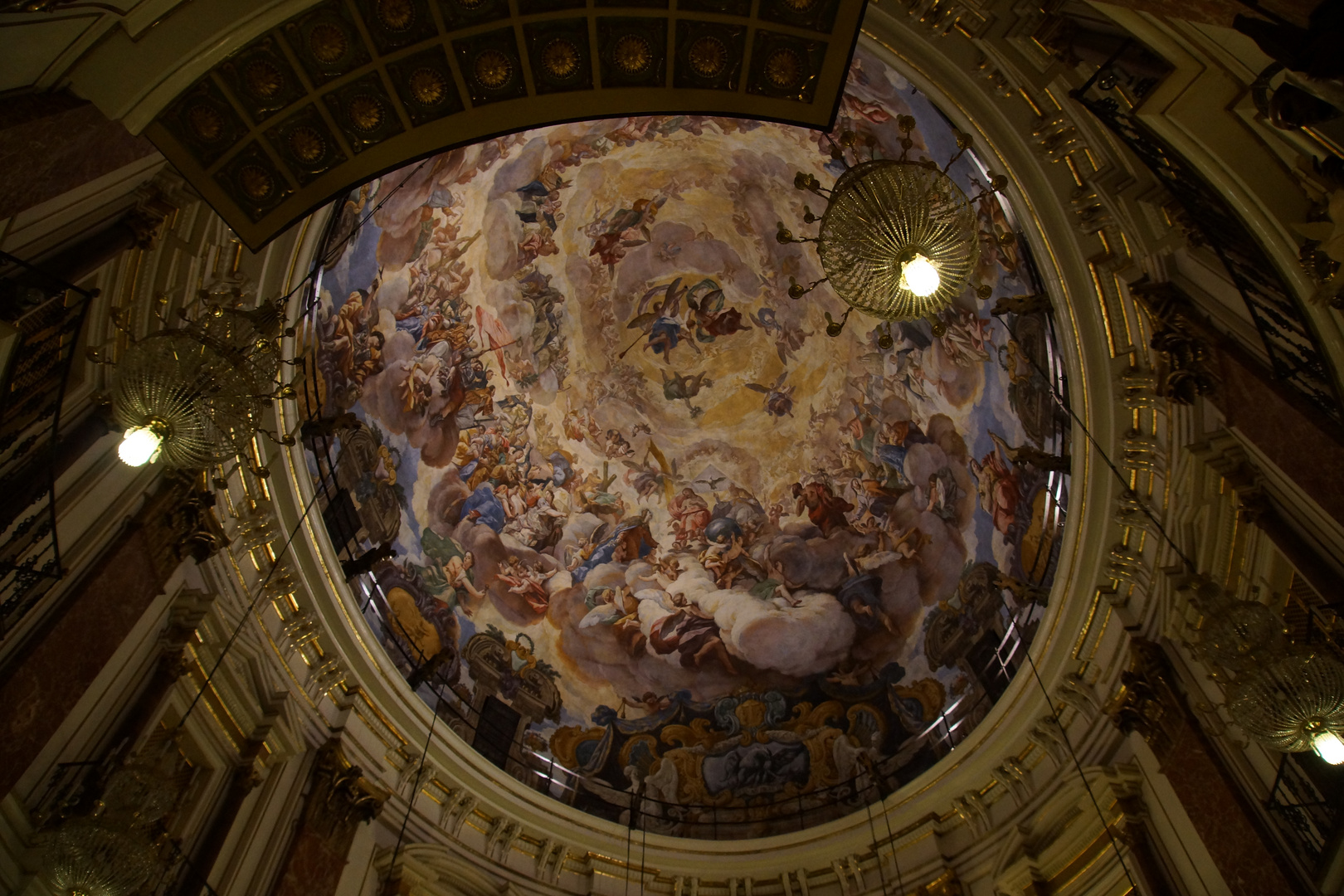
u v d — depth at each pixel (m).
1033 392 13.67
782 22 7.96
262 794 11.13
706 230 18.23
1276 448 9.21
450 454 16.42
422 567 15.58
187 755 10.45
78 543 8.80
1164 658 11.77
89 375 8.83
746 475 18.67
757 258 18.16
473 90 8.22
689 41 8.14
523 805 14.46
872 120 13.67
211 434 7.00
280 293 11.27
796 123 8.55
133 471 9.56
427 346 16.03
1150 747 11.70
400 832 12.79
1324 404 7.96
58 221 7.51
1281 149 6.50
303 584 12.45
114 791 7.47
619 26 8.04
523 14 7.87
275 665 11.88
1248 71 6.32
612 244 18.12
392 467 15.32
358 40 7.65
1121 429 11.73
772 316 18.48
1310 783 9.57
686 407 19.00
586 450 18.28
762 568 18.12
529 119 8.49
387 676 13.50
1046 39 9.13
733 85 8.39
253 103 7.63
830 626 17.34
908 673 16.25
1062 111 9.95
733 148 16.92
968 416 15.45
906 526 16.88
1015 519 14.65
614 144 16.88
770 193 17.25
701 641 17.73
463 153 15.11
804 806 15.87
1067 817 12.89
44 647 8.10
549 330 17.92
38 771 8.06
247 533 11.59
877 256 7.74
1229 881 10.12
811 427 18.27
